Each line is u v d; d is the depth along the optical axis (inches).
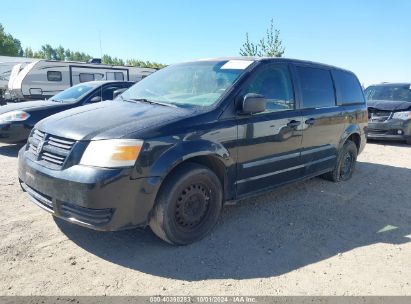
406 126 391.5
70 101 307.0
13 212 165.8
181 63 195.0
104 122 135.0
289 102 182.1
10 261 125.3
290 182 189.5
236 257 135.8
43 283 114.4
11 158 271.4
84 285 114.5
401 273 130.3
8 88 791.1
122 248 138.1
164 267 126.6
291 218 175.3
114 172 120.0
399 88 444.1
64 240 141.9
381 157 337.4
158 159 127.4
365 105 257.8
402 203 206.2
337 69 231.1
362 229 167.3
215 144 143.1
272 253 140.2
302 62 198.7
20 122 276.1
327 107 210.8
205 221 147.3
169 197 131.6
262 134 162.9
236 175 155.8
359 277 126.4
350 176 252.1
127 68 841.5
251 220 170.1
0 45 2445.9
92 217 121.5
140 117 138.7
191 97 159.5
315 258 138.2
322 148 208.7
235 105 152.9
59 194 124.6
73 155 125.0
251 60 172.9
